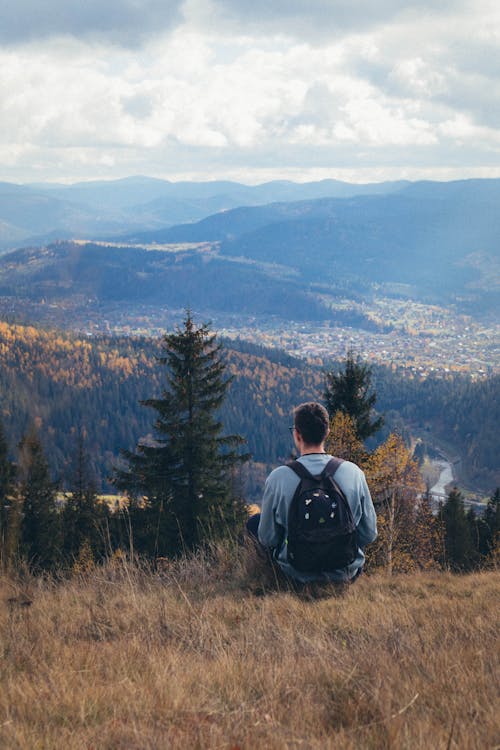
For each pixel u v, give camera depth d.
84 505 11.86
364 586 5.32
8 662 2.84
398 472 18.05
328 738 1.94
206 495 17.34
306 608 4.15
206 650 3.23
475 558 27.09
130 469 17.72
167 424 18.34
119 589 4.97
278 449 161.62
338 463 4.32
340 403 22.02
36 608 4.16
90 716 2.16
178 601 4.64
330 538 4.16
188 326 19.00
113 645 3.30
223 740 1.94
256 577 5.11
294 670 2.77
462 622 3.74
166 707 2.26
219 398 18.86
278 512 4.33
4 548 4.43
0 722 2.03
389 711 2.11
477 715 2.07
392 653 3.01
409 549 17.69
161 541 11.17
